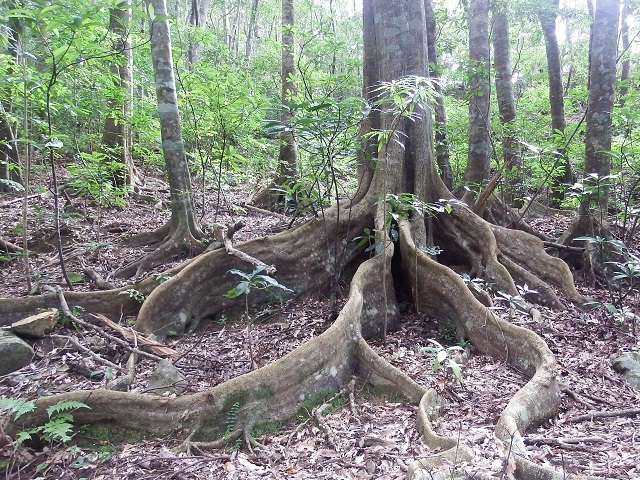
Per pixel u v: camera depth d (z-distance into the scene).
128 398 4.11
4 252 7.75
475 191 8.38
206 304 6.54
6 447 3.75
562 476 2.85
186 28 13.80
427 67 7.34
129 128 11.76
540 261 7.20
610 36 7.09
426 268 6.34
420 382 4.69
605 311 6.34
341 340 4.93
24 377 4.87
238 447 3.88
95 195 9.50
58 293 6.07
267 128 5.32
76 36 5.05
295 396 4.40
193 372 5.10
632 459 3.23
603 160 7.38
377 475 3.28
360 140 6.52
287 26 10.33
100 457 3.77
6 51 7.07
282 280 6.88
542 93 16.44
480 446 3.38
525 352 4.94
